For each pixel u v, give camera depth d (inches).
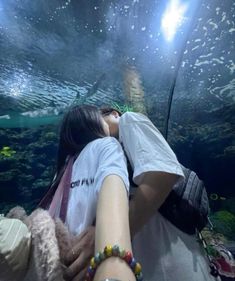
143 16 231.5
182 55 210.1
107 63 261.7
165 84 259.3
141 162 45.6
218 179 411.2
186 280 47.9
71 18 232.4
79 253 35.1
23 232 34.5
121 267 27.2
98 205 33.9
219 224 307.1
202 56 249.3
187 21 221.9
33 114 355.9
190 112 368.5
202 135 388.8
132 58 255.4
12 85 287.4
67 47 249.0
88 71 269.1
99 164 42.3
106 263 27.7
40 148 419.8
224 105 354.6
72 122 54.3
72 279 33.9
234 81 293.9
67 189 45.2
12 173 400.2
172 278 48.1
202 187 57.1
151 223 52.0
